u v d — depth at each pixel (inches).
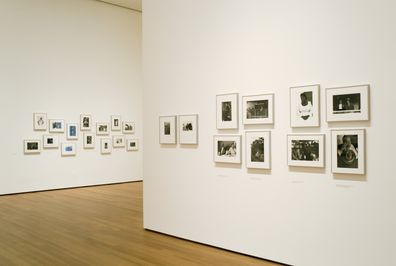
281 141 254.5
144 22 352.2
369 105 214.7
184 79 317.1
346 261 223.6
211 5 296.4
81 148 631.2
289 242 249.4
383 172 209.9
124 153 692.1
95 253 276.8
